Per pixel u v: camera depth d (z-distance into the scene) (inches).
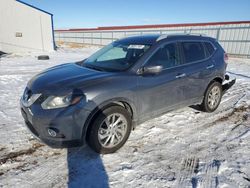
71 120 104.9
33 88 118.3
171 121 166.6
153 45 139.6
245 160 117.7
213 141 138.5
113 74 124.0
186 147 130.6
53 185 97.6
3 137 138.4
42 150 124.8
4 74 338.0
